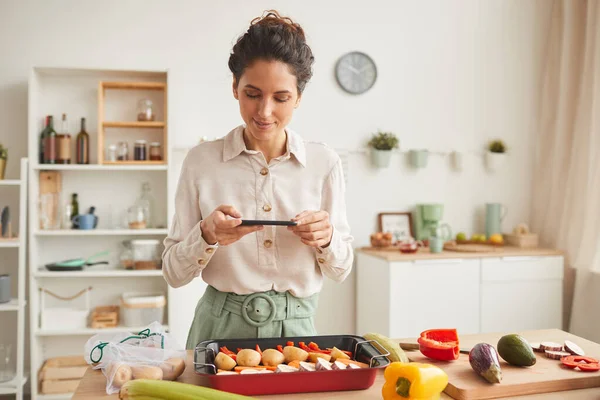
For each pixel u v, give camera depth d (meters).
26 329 3.36
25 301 3.15
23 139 3.37
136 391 1.07
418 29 3.88
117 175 3.46
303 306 1.51
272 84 1.27
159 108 3.49
